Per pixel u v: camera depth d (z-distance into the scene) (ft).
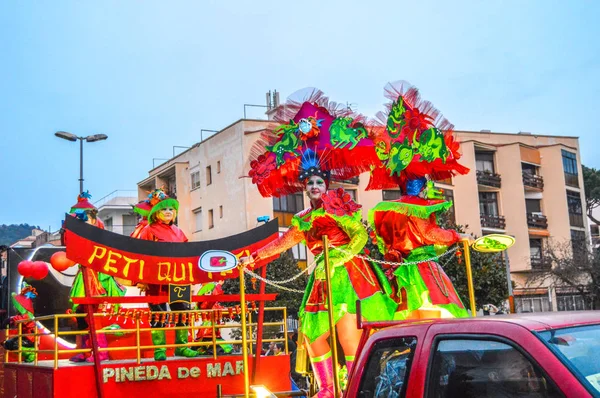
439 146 22.80
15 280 43.04
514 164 140.46
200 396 28.35
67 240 25.14
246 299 28.60
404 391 12.17
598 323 11.14
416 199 23.49
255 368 28.78
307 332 22.48
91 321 26.30
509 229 139.95
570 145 154.81
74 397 26.14
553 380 9.89
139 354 27.48
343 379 21.67
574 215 149.18
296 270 95.40
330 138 23.71
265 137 24.95
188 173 134.10
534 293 138.31
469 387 11.16
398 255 23.11
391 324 13.60
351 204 22.95
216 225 123.85
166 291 30.45
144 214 32.53
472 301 22.35
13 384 31.63
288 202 118.11
